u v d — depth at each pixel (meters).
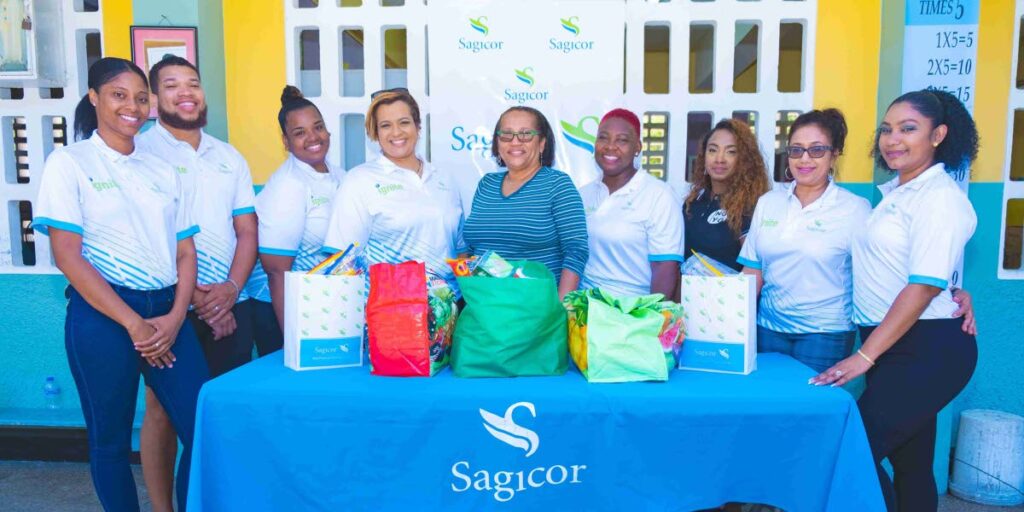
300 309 1.74
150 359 1.98
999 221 3.03
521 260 2.00
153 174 2.01
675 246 2.41
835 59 3.06
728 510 1.94
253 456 1.61
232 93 3.21
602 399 1.58
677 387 1.64
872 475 1.56
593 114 2.96
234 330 2.45
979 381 3.12
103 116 1.90
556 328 1.75
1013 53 2.96
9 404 3.44
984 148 3.00
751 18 3.06
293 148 2.63
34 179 3.31
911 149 1.80
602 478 1.60
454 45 2.95
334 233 2.24
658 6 3.05
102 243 1.90
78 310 1.91
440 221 2.25
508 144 2.08
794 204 2.12
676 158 3.13
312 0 3.33
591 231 2.49
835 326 2.10
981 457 2.86
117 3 3.14
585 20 2.93
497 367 1.69
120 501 1.96
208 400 1.61
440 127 2.99
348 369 1.78
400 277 1.71
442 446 1.59
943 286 1.71
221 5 3.14
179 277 2.09
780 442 1.59
